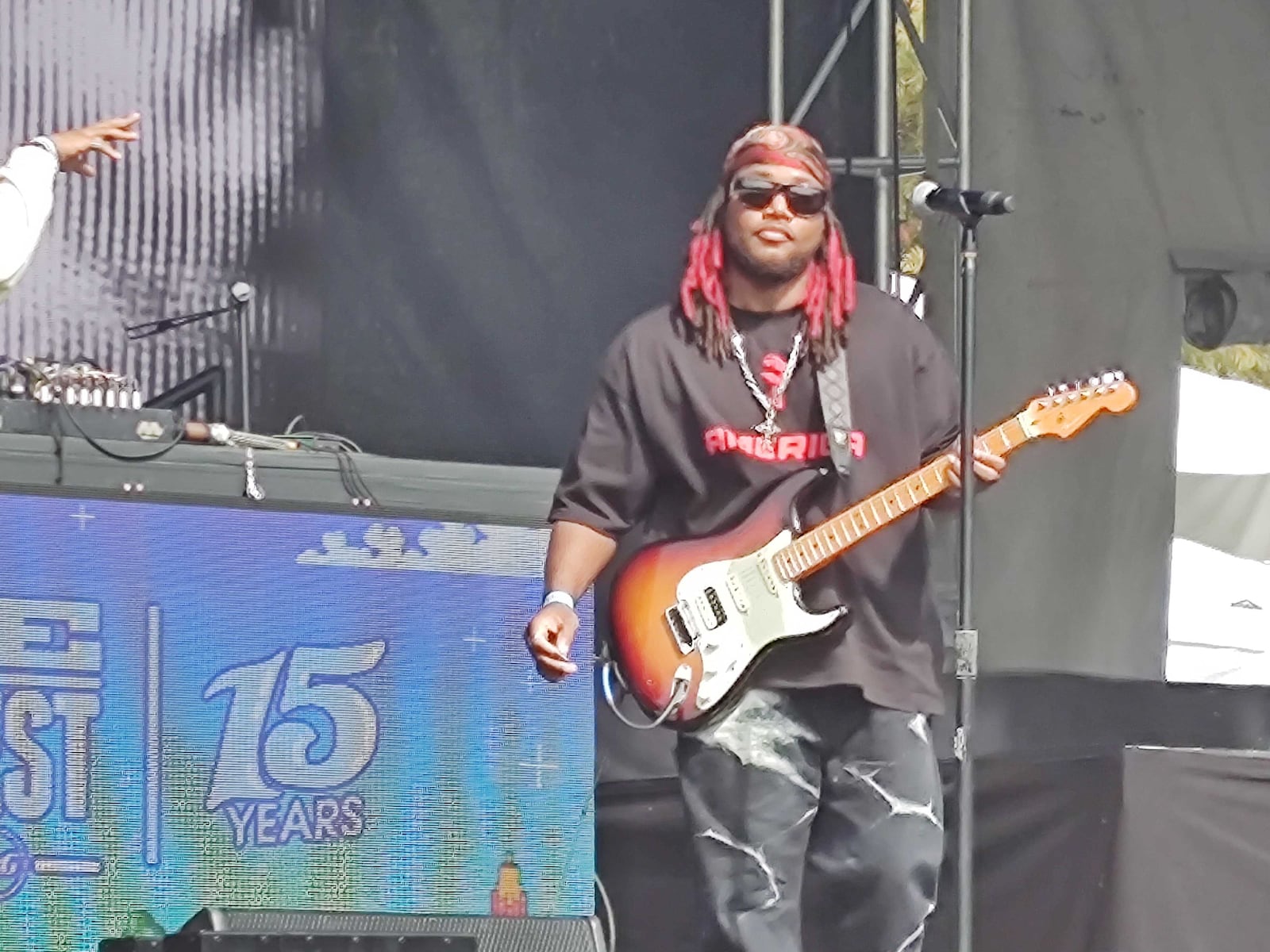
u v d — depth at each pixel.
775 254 15.90
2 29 20.95
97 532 15.93
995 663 19.88
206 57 21.36
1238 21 20.66
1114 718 20.05
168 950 12.58
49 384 17.08
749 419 16.11
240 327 20.28
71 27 21.09
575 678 17.47
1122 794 17.52
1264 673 20.19
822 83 21.14
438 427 21.58
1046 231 20.42
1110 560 20.12
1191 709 20.17
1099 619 20.08
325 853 16.50
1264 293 20.61
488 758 17.12
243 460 17.09
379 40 21.58
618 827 18.47
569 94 21.69
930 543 17.83
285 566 16.55
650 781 18.45
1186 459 20.38
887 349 16.19
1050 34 20.47
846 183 21.78
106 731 15.84
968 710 15.98
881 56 21.53
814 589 16.08
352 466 17.45
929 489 16.05
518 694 17.28
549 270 21.64
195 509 16.28
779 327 16.17
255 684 16.38
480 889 17.02
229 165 21.38
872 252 21.62
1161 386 20.38
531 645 16.09
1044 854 17.95
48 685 15.69
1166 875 17.50
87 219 20.98
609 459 16.44
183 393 21.09
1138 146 20.53
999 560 19.97
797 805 16.06
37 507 15.75
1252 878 17.59
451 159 21.59
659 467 16.42
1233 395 20.48
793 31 21.91
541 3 21.66
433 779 16.94
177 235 21.25
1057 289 20.41
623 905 18.38
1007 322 20.34
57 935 15.57
